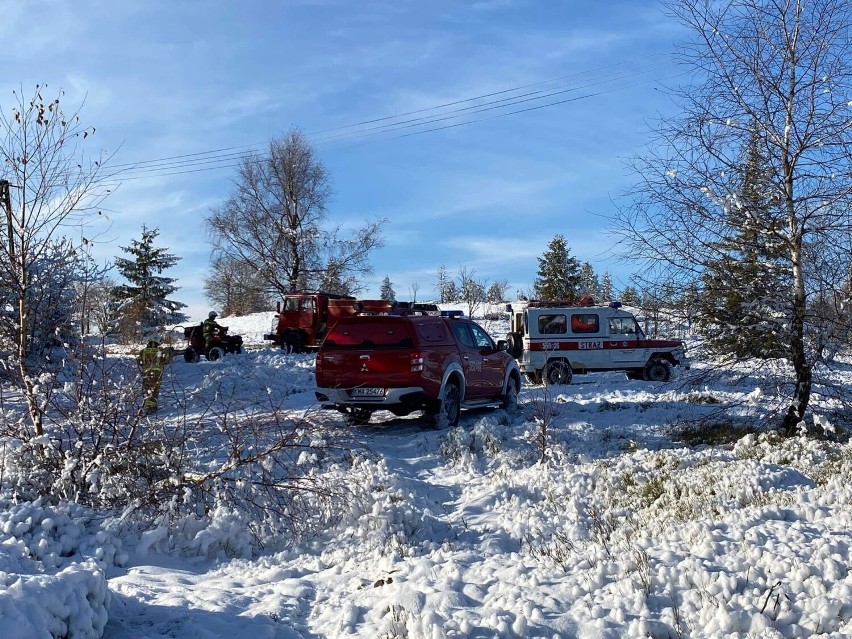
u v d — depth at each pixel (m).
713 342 11.73
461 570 5.31
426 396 12.12
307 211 49.25
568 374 21.52
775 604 4.15
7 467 6.96
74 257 8.59
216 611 4.68
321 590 5.30
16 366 7.34
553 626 4.18
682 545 5.53
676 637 4.04
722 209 11.08
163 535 6.26
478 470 10.18
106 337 7.70
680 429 12.59
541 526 6.95
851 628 3.85
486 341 14.66
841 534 5.49
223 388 16.95
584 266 59.84
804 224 10.98
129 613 4.62
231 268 53.41
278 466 8.12
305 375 20.91
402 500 7.83
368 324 12.40
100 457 6.70
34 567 5.14
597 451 11.20
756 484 7.96
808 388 11.50
